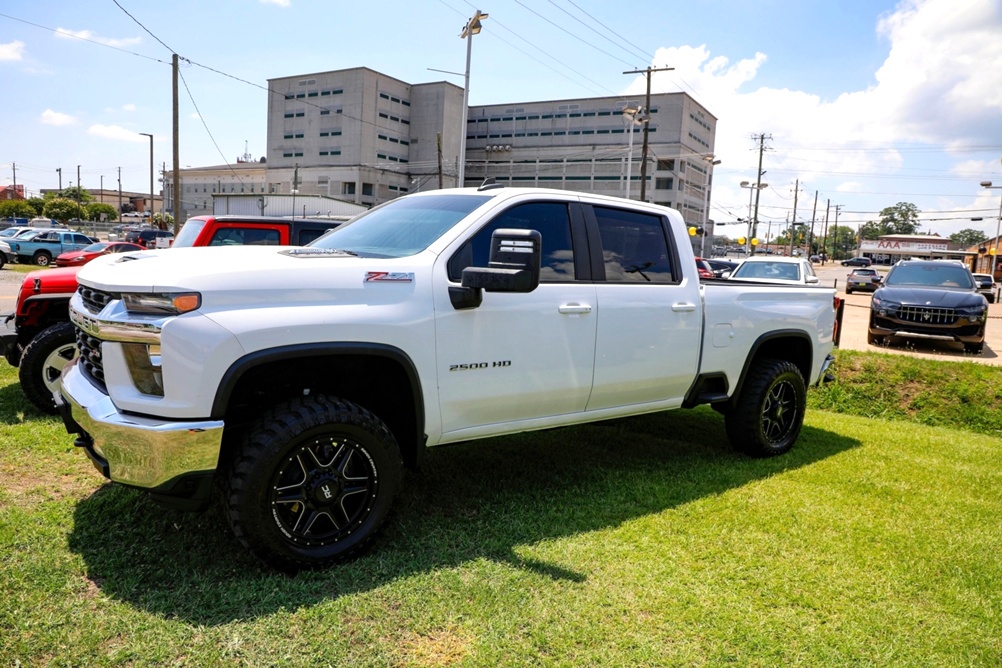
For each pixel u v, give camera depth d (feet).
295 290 9.96
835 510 13.75
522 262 10.41
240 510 9.43
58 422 17.08
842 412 25.23
